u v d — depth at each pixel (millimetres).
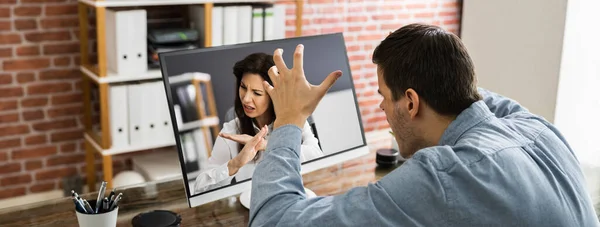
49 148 3670
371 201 1148
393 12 4621
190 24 3709
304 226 1174
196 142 1699
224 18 3510
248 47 1788
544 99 3547
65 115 3666
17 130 3557
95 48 3668
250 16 3584
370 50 4602
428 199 1123
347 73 2023
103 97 3277
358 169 2264
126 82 3422
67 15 3529
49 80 3572
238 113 1776
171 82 1646
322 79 1939
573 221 1198
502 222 1128
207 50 1714
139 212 1865
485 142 1212
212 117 1727
